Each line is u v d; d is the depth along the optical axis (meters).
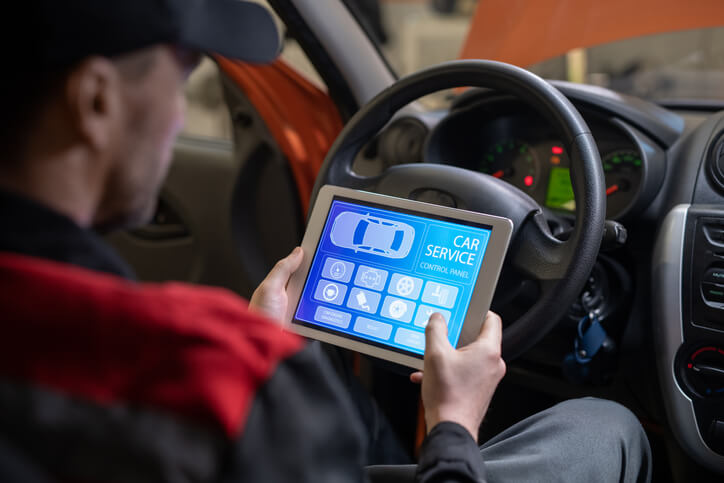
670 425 1.16
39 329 0.42
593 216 0.90
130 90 0.48
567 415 0.93
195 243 1.82
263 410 0.44
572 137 0.93
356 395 1.47
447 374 0.69
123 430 0.41
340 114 1.56
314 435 0.46
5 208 0.44
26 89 0.45
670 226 1.15
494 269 0.83
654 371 1.21
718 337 1.10
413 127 1.41
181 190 1.79
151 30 0.47
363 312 0.89
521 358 1.37
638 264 1.24
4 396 0.41
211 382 0.42
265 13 0.60
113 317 0.42
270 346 0.45
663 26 1.53
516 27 1.59
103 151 0.49
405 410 1.56
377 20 2.89
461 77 1.02
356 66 1.48
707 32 1.70
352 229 0.93
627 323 1.25
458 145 1.40
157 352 0.42
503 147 1.39
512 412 1.45
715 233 1.11
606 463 0.87
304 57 1.52
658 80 1.73
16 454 0.40
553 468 0.83
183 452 0.41
